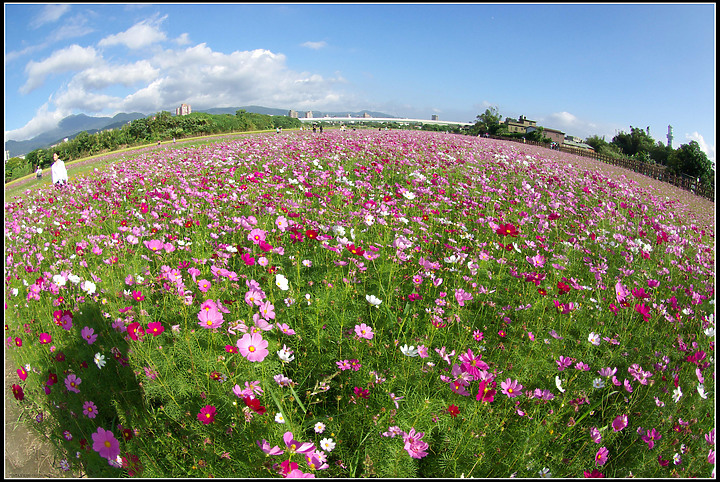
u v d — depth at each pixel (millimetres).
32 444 1991
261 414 1774
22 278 3430
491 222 4027
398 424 1842
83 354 2363
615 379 2223
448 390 2084
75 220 5273
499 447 1840
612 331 2965
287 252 3482
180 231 4234
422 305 2900
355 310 2705
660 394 2289
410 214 4906
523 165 9961
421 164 8367
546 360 2443
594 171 13414
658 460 1907
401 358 2246
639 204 8016
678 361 2680
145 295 2744
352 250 2744
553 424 1983
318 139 13992
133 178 7949
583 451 1930
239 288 2871
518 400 2105
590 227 5297
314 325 2457
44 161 23266
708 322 2947
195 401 1992
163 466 1739
